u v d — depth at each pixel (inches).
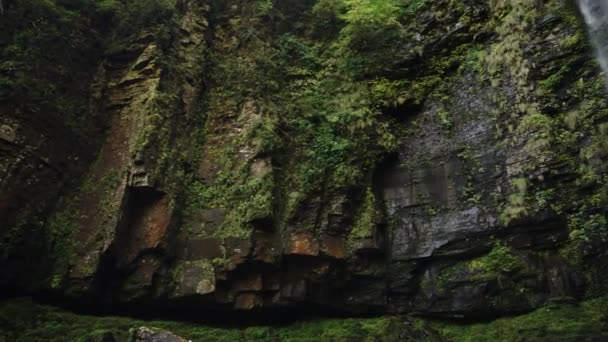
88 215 445.7
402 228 477.1
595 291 377.7
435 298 441.1
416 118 527.2
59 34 491.5
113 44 535.5
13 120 427.2
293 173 491.2
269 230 453.1
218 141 512.7
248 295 437.4
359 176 483.8
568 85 436.8
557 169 414.9
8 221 406.0
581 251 390.9
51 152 453.1
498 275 420.2
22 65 446.6
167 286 430.3
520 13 483.8
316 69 573.9
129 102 503.2
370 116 515.2
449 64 530.0
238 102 532.1
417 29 561.9
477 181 459.5
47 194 442.3
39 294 414.9
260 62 554.9
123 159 466.9
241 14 605.9
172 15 552.1
